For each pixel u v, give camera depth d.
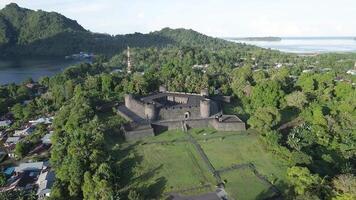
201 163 108.75
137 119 139.62
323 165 108.81
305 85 186.00
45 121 176.12
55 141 130.38
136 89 185.38
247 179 100.19
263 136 122.69
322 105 152.88
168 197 91.12
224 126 135.50
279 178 100.12
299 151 109.12
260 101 157.62
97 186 90.12
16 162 131.88
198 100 156.88
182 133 132.75
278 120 136.25
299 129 126.81
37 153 138.38
